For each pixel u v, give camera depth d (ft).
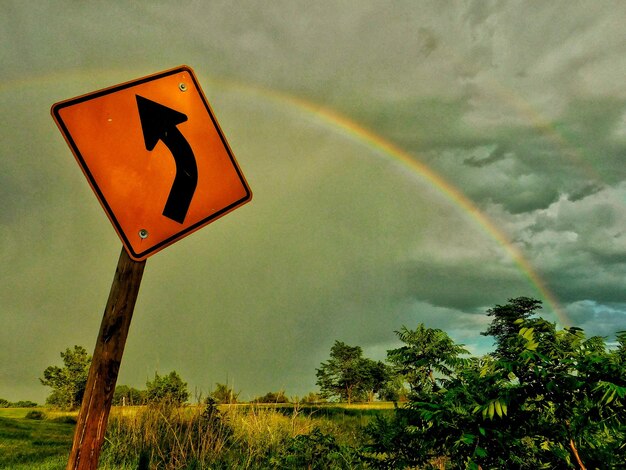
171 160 6.78
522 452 9.61
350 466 16.57
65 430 33.30
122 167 6.49
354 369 175.01
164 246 6.52
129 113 6.66
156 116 6.82
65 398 84.69
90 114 6.46
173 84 7.05
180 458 20.08
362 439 22.27
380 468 12.76
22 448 24.39
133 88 6.75
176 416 23.89
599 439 9.11
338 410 35.32
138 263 6.48
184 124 6.98
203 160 6.99
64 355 86.17
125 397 25.89
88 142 6.39
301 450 17.89
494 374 9.35
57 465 20.01
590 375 8.57
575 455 8.94
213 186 7.00
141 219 6.46
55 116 6.29
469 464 8.80
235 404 26.53
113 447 20.76
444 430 10.07
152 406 24.53
